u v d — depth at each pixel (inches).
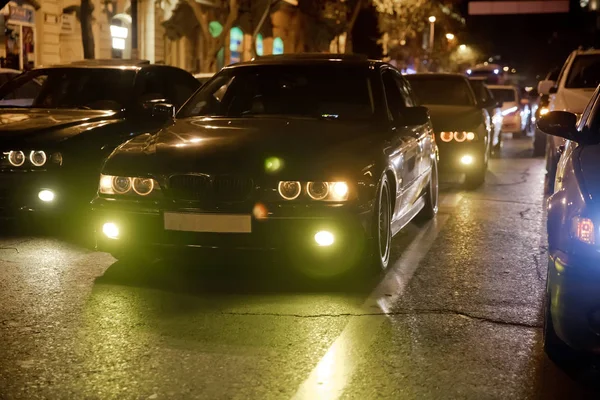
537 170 671.8
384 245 294.5
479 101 593.9
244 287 271.7
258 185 260.8
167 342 217.5
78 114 380.5
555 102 492.7
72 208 348.8
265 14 1144.8
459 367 201.0
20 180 342.3
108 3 1168.8
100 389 185.6
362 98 320.5
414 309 249.8
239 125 298.2
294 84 331.0
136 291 267.1
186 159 268.5
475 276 294.0
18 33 987.3
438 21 2620.6
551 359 200.7
